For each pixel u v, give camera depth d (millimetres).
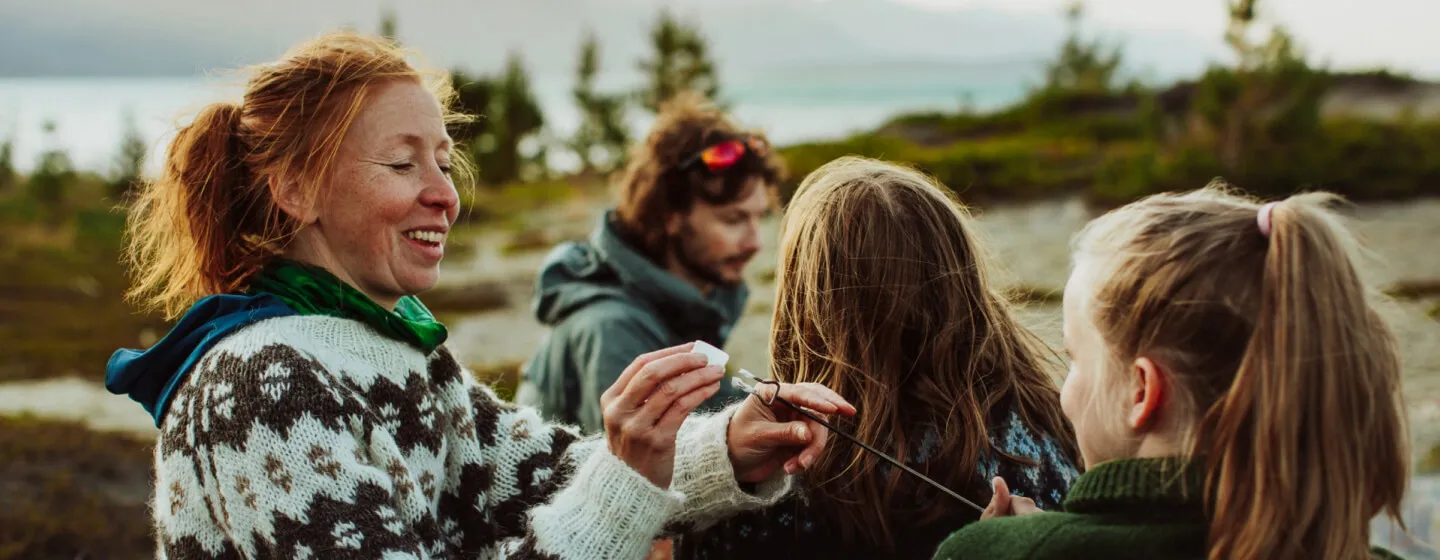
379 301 1834
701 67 26250
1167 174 19609
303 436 1559
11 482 5191
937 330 1802
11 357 8445
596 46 27500
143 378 1729
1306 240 1249
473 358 8773
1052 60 37219
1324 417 1229
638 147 3355
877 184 1857
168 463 1661
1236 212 1350
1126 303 1354
